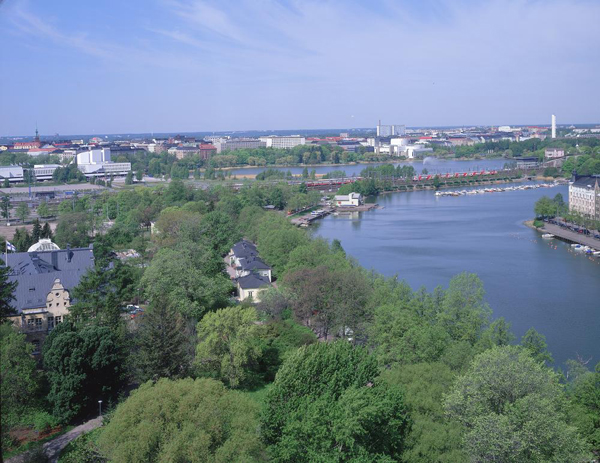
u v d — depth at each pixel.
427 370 95.12
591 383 99.75
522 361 86.06
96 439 96.31
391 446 79.94
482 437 76.00
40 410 105.44
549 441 76.81
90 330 117.00
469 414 81.56
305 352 94.00
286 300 163.12
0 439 45.44
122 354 120.00
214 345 120.81
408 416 83.38
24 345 91.81
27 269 163.50
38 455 90.56
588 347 155.62
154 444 78.56
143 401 83.50
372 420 76.75
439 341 110.50
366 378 90.44
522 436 75.69
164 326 115.56
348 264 180.75
